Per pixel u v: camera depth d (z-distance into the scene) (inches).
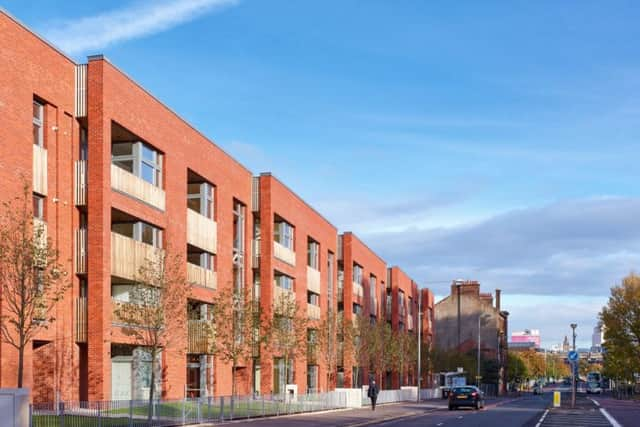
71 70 1178.6
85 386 1187.9
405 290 3563.0
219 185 1668.3
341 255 2711.6
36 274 897.5
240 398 1369.3
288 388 1841.8
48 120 1120.8
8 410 586.9
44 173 1105.4
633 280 2760.8
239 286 1795.0
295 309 1828.2
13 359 994.7
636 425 1327.5
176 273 1227.2
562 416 1657.2
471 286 4702.3
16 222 956.6
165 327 1199.6
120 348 1285.7
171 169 1424.7
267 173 1916.8
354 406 2070.6
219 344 1551.4
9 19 1019.9
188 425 1132.5
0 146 990.4
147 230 1349.7
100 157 1173.7
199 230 1550.2
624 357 2746.1
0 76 997.2
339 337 2346.2
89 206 1170.6
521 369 5708.7
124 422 989.2
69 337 1146.0
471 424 1371.8
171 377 1376.7
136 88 1293.1
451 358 3949.3
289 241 2111.2
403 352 2908.5
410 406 2245.3
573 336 2101.4
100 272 1158.3
